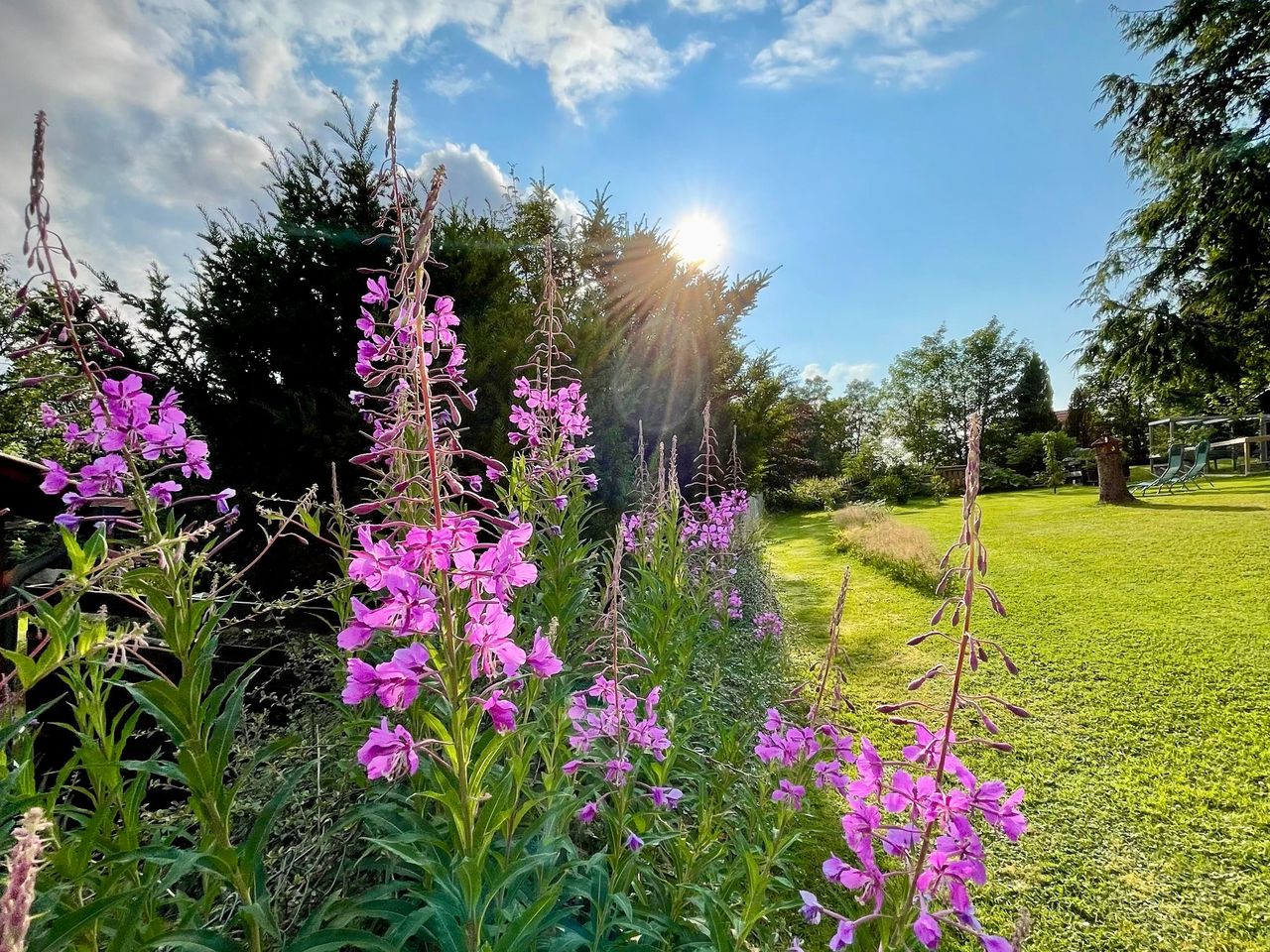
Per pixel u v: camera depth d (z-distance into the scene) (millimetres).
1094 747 4195
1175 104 13453
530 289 7598
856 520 15242
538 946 1515
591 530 6082
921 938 1265
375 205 4973
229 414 4781
